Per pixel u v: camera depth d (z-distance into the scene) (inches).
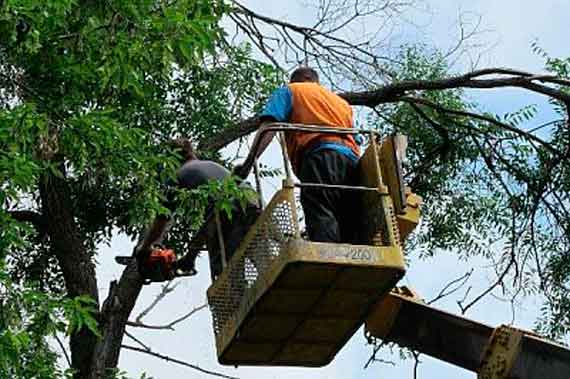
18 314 502.0
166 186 569.0
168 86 799.7
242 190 493.4
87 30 543.8
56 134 544.7
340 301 450.9
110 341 767.7
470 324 462.0
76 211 829.8
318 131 466.3
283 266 427.8
